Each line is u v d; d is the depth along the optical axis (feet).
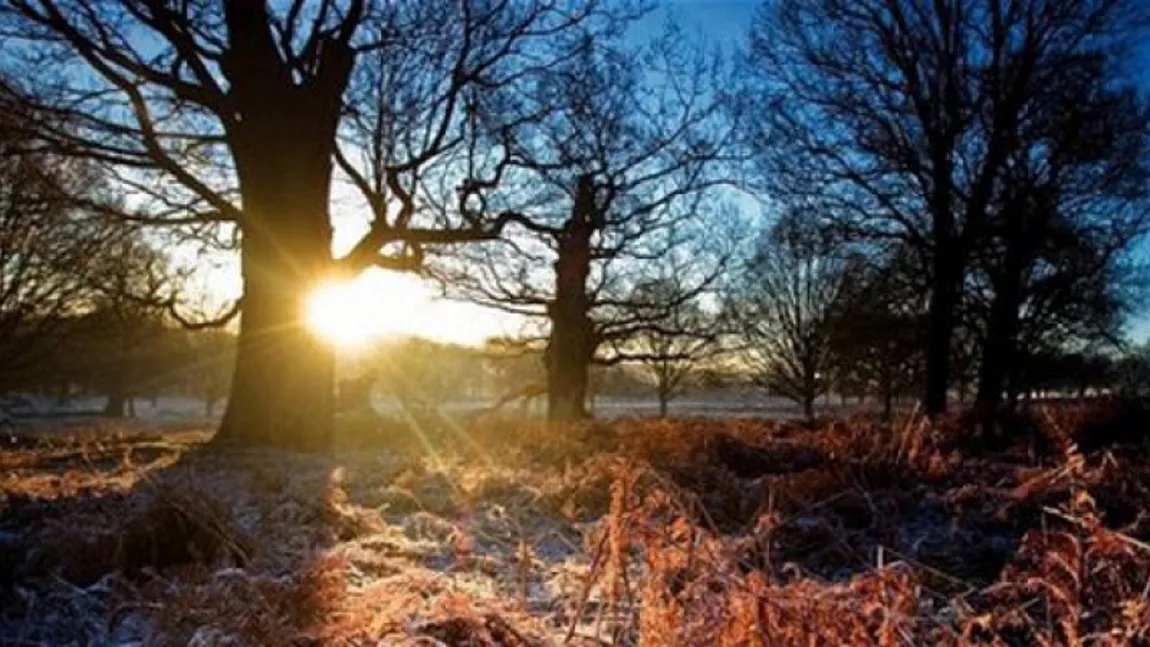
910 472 24.41
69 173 58.08
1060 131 81.56
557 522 20.20
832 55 85.71
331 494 20.47
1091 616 9.87
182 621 9.68
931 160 85.81
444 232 58.29
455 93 57.88
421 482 26.35
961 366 112.98
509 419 55.62
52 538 14.44
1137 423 32.63
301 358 47.75
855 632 7.85
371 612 10.12
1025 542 12.15
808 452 28.19
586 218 70.28
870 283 98.99
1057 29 82.38
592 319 89.92
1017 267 89.10
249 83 47.55
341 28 51.11
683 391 170.19
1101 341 104.17
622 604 10.39
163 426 103.81
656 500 10.83
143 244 72.18
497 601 11.05
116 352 141.59
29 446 48.57
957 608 9.84
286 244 47.80
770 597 7.97
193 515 14.65
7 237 83.97
